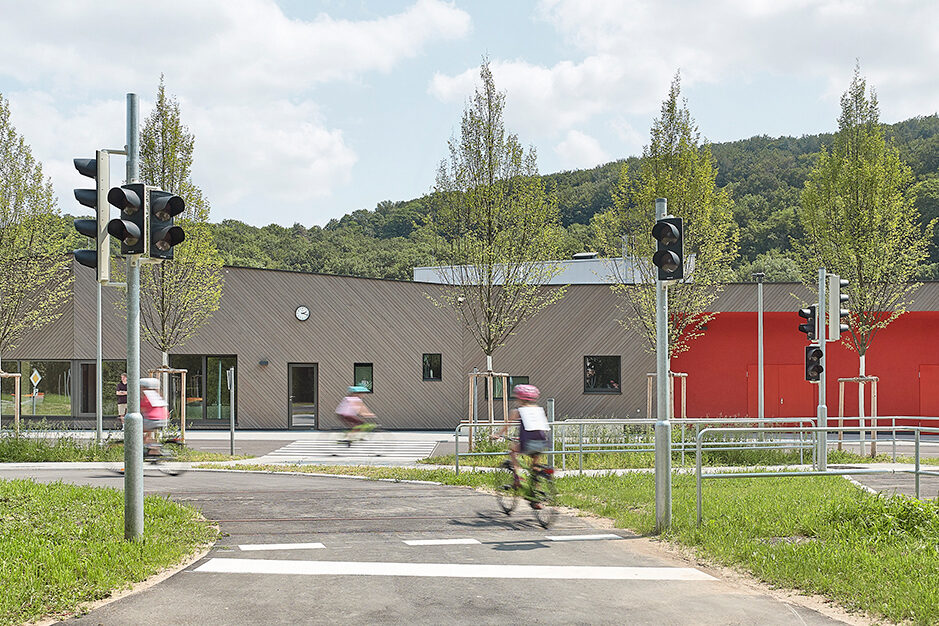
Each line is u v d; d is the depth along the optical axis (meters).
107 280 8.77
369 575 8.04
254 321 32.22
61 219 25.97
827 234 25.58
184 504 12.30
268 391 32.22
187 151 24.08
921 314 34.56
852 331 25.95
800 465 20.06
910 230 25.27
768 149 91.69
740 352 35.28
